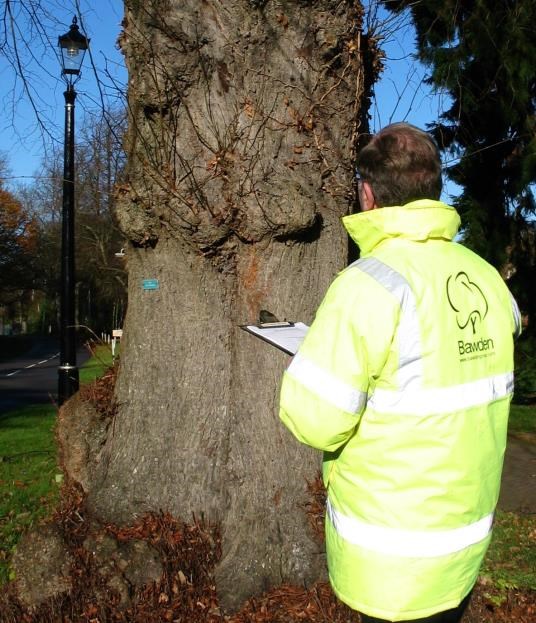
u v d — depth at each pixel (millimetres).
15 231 35812
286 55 3908
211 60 3881
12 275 41000
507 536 5434
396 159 2146
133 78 4016
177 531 3857
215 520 3908
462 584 2010
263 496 3824
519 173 13000
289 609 3488
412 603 1939
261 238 3861
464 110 11727
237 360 3947
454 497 1951
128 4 4023
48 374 27047
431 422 1953
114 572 3611
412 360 1968
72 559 3658
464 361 2029
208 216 3840
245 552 3707
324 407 1954
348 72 4062
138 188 3982
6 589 3744
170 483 3963
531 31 11641
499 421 2119
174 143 3902
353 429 2002
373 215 2133
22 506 6066
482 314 2131
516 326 2357
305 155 3943
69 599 3520
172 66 3879
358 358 1954
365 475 1994
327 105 3996
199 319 3986
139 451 4031
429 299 2012
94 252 20016
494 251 13586
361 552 1982
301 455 3891
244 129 3842
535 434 10273
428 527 1932
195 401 3980
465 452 1977
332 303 2027
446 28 10953
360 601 1994
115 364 4668
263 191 3801
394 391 1971
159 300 4055
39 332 77938
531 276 13953
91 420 4273
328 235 4035
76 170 8477
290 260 3934
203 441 3957
